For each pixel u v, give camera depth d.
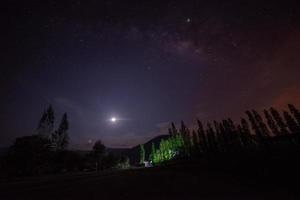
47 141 60.31
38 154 54.09
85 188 17.75
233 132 58.69
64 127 81.50
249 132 57.47
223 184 14.76
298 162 15.60
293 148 19.58
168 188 14.93
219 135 62.31
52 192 16.22
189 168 32.69
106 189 16.44
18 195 15.57
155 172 33.72
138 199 11.77
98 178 29.06
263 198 10.09
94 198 12.94
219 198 10.69
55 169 62.38
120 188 16.62
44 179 33.88
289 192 10.69
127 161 126.00
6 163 49.44
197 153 67.50
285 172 14.66
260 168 17.66
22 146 51.47
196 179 18.94
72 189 17.39
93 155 91.19
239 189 12.54
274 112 58.19
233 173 19.25
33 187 20.81
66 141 79.50
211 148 61.69
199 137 70.44
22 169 49.94
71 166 70.94
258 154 23.39
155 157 120.62
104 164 95.75
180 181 18.48
